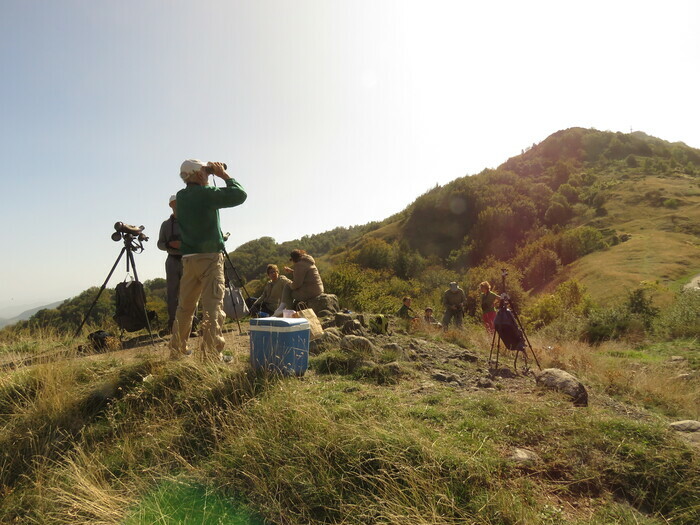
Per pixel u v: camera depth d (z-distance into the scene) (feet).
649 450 10.14
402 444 9.54
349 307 47.78
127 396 12.79
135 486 9.74
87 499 9.40
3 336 23.45
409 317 36.94
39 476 10.28
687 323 54.95
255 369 14.03
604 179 398.83
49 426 12.23
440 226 350.23
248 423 11.03
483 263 267.80
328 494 8.68
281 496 8.86
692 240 215.51
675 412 17.58
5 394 13.71
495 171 406.62
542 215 326.65
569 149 500.74
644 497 9.05
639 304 72.64
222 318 16.21
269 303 27.32
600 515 8.42
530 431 10.91
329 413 11.19
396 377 15.24
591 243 234.58
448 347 23.40
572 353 28.71
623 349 44.47
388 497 8.43
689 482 9.24
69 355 16.94
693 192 312.50
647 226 259.80
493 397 13.52
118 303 20.26
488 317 30.22
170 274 22.02
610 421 11.48
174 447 10.89
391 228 385.09
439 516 7.82
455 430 10.82
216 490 9.21
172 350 15.70
